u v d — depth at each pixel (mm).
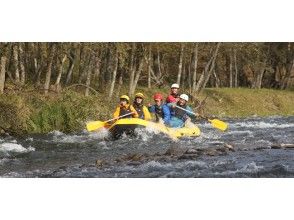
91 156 24938
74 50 50625
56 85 41875
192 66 66625
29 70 51531
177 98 33031
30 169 22203
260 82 74750
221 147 25484
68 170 21672
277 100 63031
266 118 51188
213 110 56031
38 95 35969
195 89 58875
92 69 54656
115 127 29938
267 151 24641
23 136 31422
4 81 37469
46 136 31422
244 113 57719
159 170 21047
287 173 20547
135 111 31094
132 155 23672
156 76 67312
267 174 20453
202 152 24078
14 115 32406
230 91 62250
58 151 26484
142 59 52250
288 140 29656
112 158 24234
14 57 43625
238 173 20578
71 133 32750
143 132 29859
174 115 32000
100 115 36219
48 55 45656
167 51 64750
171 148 24531
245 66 80438
